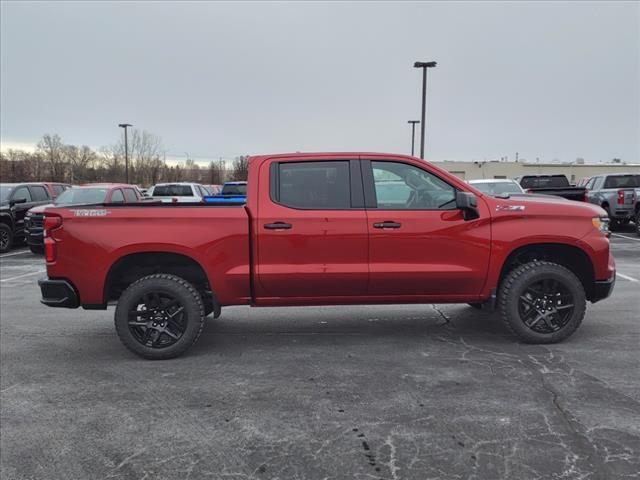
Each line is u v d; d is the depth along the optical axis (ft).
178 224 16.35
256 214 16.43
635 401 12.84
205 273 16.49
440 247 16.65
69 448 11.13
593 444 10.78
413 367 15.56
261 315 22.38
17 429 12.05
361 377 14.87
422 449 10.75
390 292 16.97
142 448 11.07
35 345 18.72
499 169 226.58
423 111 90.02
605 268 17.22
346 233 16.44
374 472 9.96
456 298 17.19
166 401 13.50
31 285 31.14
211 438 11.44
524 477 9.66
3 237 46.75
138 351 16.63
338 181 16.84
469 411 12.46
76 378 15.28
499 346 17.37
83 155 240.94
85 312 23.97
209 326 20.71
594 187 59.47
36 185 52.34
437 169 16.99
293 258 16.49
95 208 16.57
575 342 17.58
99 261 16.26
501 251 16.75
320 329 20.04
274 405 13.09
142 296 16.51
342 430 11.67
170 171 226.17
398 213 16.60
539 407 12.59
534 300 17.22
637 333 18.61
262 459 10.52
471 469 9.97
